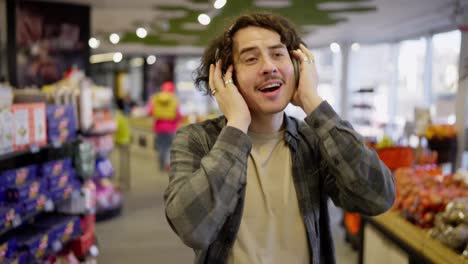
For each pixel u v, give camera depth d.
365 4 5.66
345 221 4.19
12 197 2.42
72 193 3.17
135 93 15.41
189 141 1.13
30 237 2.66
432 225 2.20
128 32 8.57
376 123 8.37
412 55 8.73
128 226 4.73
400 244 2.24
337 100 10.65
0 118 2.30
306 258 1.11
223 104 1.07
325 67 11.40
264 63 1.04
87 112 3.34
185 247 4.06
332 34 8.55
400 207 2.53
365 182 1.02
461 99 5.53
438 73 7.68
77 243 3.21
